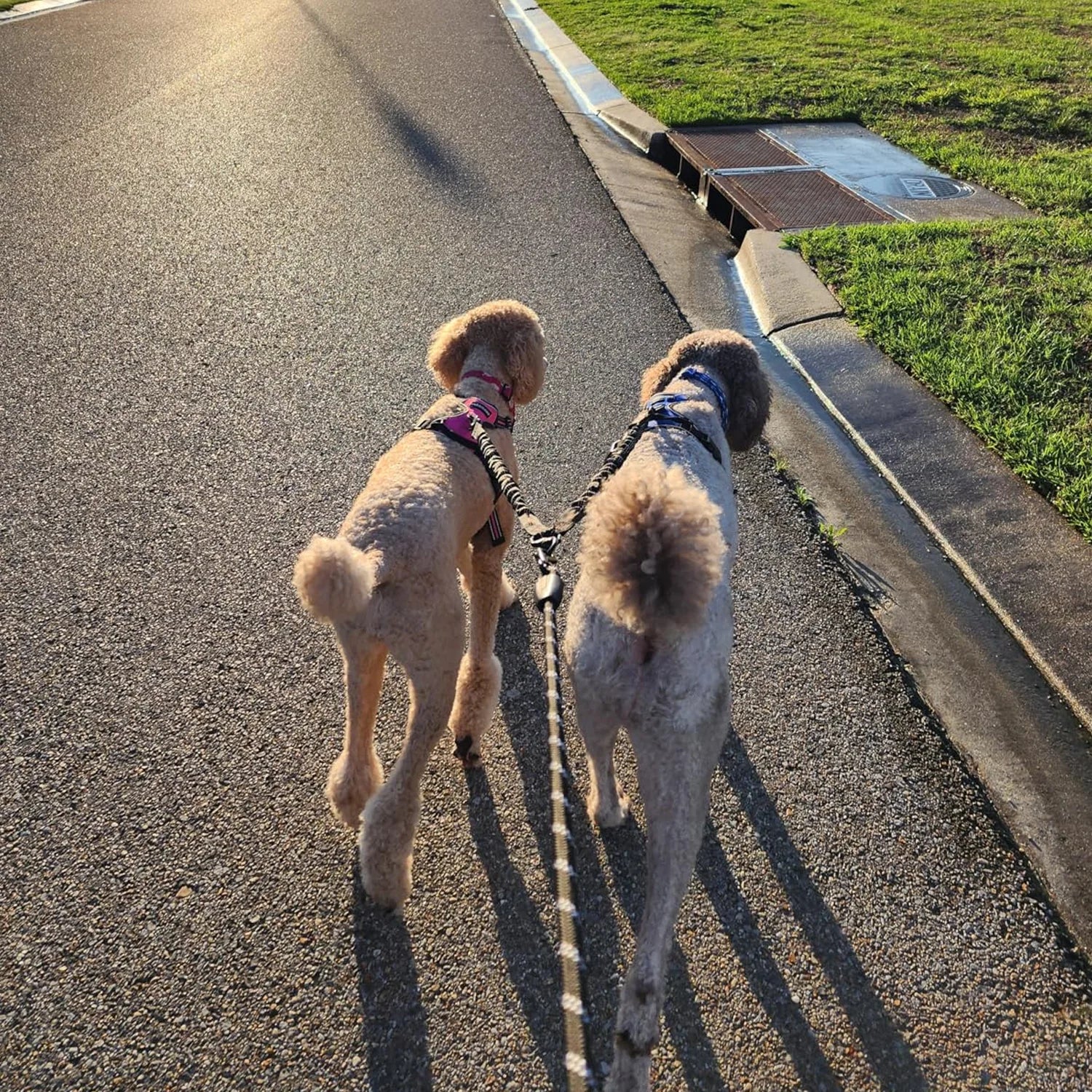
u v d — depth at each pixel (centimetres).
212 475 258
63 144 491
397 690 205
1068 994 158
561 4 893
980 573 227
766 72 609
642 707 151
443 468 178
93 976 158
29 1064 149
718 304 356
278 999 157
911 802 184
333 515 246
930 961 162
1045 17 753
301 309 339
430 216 419
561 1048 152
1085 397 272
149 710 197
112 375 299
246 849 176
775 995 158
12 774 184
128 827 178
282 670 207
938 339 304
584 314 344
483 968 161
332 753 192
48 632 212
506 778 191
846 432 281
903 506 252
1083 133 486
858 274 347
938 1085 149
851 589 228
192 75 634
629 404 295
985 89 557
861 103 545
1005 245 358
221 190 439
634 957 143
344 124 541
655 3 846
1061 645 207
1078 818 179
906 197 422
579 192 454
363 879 167
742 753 192
